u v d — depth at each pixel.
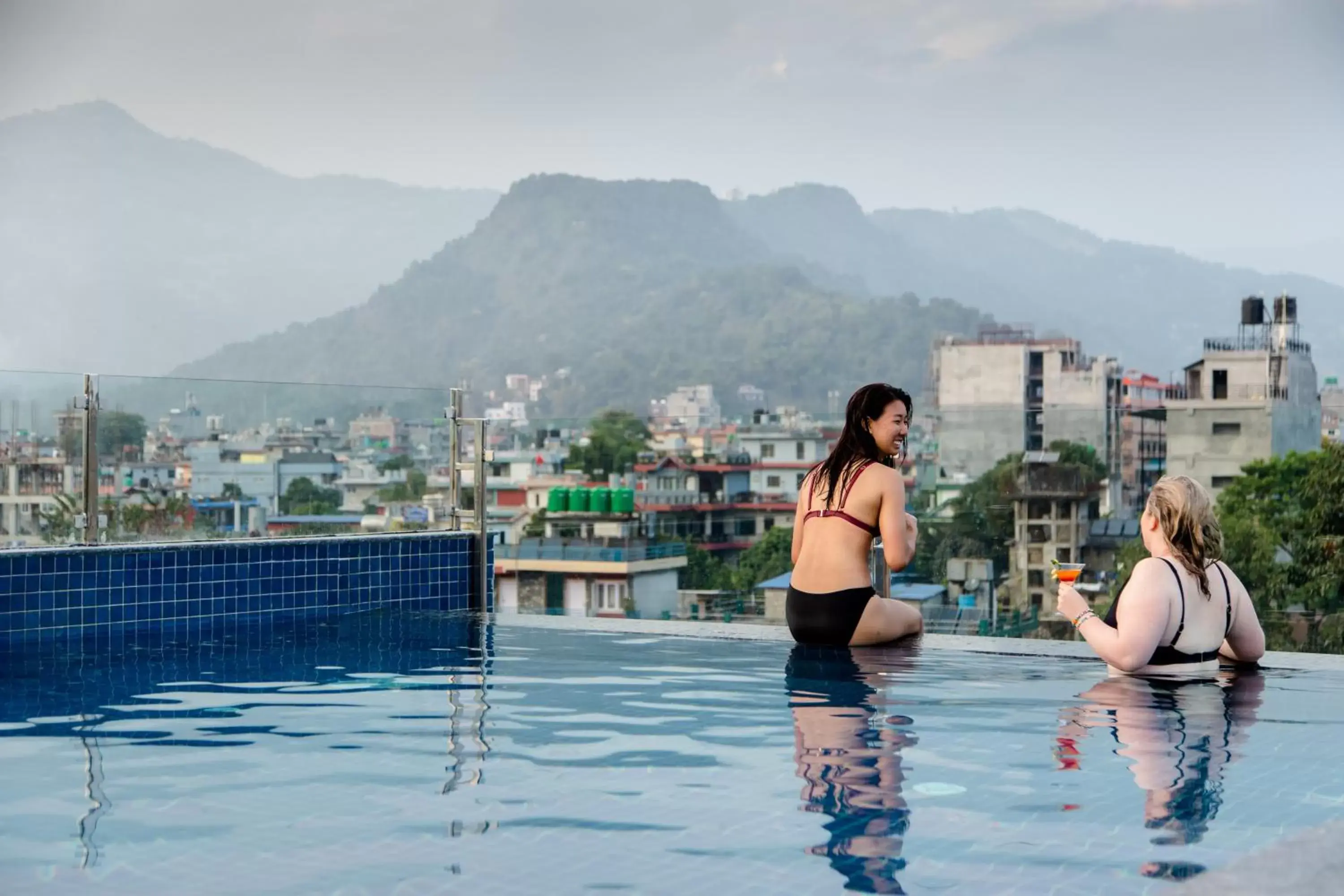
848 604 4.48
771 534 36.53
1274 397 56.38
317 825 2.17
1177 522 3.72
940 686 3.65
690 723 3.11
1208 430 37.69
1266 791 2.36
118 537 5.33
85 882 1.87
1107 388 86.50
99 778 2.54
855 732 2.97
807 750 2.77
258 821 2.20
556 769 2.60
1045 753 2.71
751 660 4.24
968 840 2.04
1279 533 29.84
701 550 35.44
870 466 4.51
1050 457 31.31
